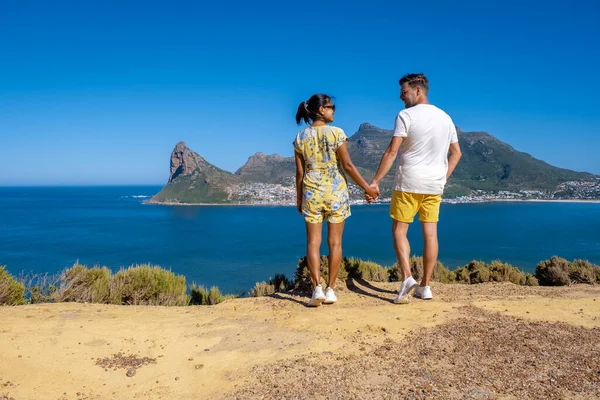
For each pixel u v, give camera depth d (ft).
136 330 11.68
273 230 365.40
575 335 10.82
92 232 329.72
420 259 26.37
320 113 14.79
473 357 9.37
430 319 12.28
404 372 8.62
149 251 240.53
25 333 11.06
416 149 14.42
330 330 11.43
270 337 11.03
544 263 27.04
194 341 10.95
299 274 20.70
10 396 8.20
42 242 264.52
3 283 16.62
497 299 15.01
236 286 150.20
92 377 9.12
